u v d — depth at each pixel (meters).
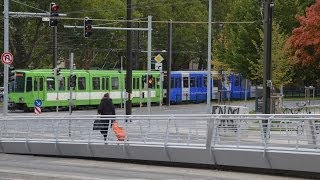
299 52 56.75
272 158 26.28
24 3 90.62
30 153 36.50
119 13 105.50
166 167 30.38
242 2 74.38
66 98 79.19
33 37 96.44
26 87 76.50
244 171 28.02
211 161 28.77
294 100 94.56
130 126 32.19
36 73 76.88
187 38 123.25
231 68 74.56
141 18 109.75
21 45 95.81
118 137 32.47
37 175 26.11
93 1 100.81
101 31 104.06
